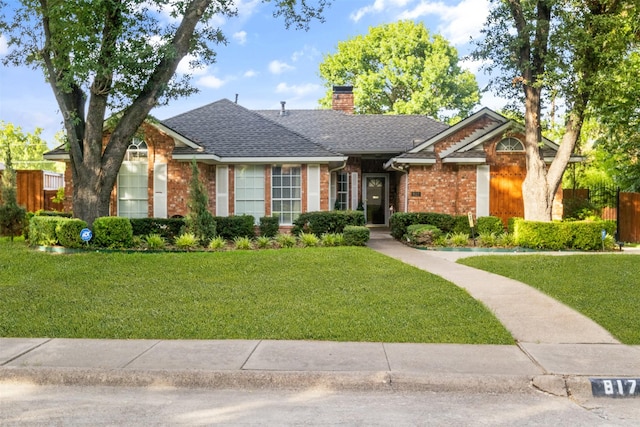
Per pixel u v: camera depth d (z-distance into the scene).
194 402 4.76
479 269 11.37
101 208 13.61
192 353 5.89
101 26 12.88
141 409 4.58
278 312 7.71
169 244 14.12
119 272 10.33
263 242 14.06
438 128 23.88
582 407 4.68
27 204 21.56
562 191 19.02
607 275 10.29
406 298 8.51
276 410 4.56
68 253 12.23
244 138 18.06
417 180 18.89
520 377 5.10
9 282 9.55
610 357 5.76
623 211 16.83
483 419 4.36
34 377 5.28
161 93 13.80
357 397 4.91
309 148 17.53
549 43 14.73
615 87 14.05
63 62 12.73
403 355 5.81
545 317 7.49
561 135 25.67
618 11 14.22
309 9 15.36
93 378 5.25
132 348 6.09
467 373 5.20
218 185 17.58
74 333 6.73
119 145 13.69
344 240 14.37
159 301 8.36
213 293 8.88
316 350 6.00
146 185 16.95
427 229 15.24
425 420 4.33
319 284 9.53
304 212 17.53
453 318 7.36
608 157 21.42
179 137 16.50
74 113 13.11
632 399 4.93
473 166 18.61
